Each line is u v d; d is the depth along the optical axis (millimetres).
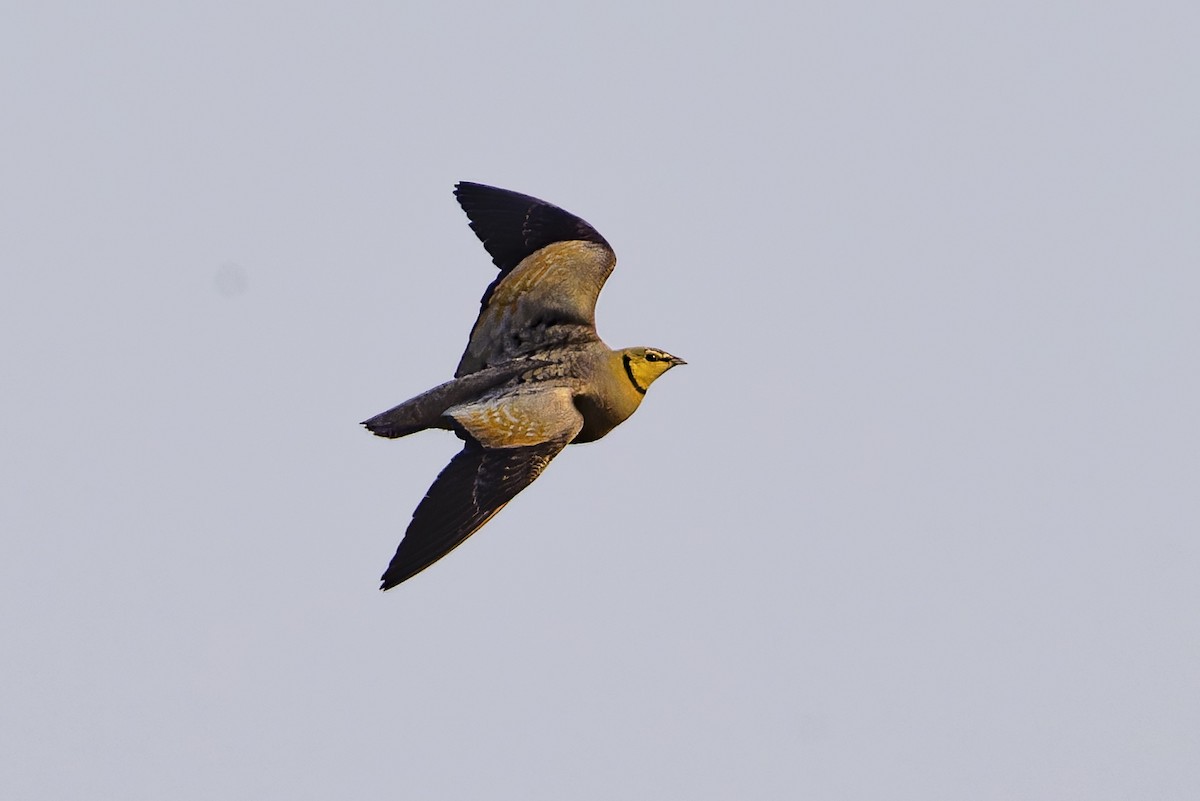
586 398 16438
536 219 17250
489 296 16953
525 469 15344
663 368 16844
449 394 16125
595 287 16859
